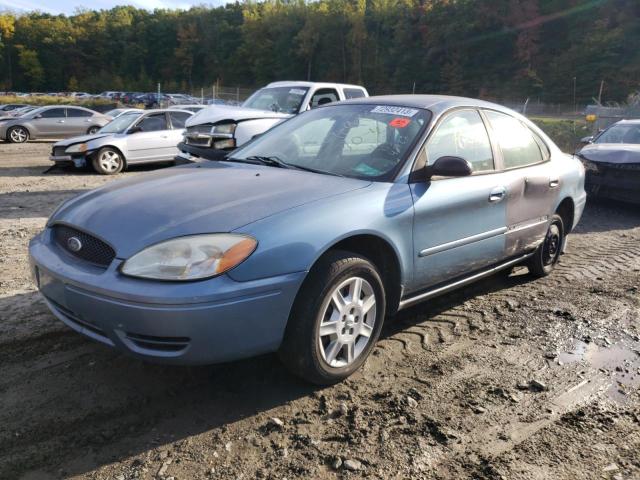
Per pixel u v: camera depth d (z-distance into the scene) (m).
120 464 2.42
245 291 2.60
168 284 2.52
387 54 84.00
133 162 12.43
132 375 3.15
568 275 5.33
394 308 3.45
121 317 2.56
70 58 108.50
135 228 2.74
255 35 98.88
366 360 3.42
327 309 2.96
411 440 2.63
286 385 3.10
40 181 10.77
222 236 2.64
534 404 2.98
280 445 2.58
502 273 5.35
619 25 65.94
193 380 3.12
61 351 3.40
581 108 44.47
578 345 3.75
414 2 81.12
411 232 3.34
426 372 3.31
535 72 67.50
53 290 2.87
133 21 116.12
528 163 4.57
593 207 9.29
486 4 72.25
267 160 3.80
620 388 3.19
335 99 10.08
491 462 2.49
